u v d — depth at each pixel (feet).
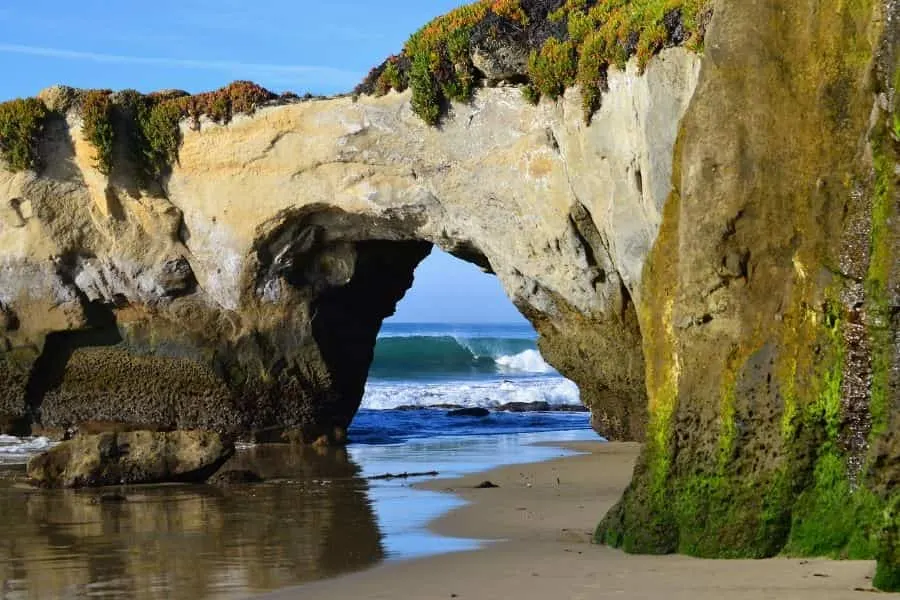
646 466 37.19
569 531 43.39
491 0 73.46
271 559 39.50
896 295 30.14
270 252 86.58
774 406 34.06
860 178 32.53
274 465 73.87
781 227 34.81
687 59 51.26
